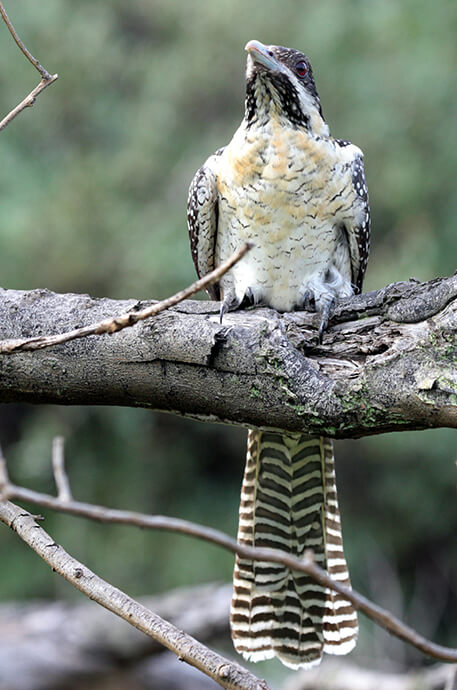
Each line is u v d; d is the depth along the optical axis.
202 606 8.70
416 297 4.64
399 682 7.77
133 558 14.42
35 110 17.08
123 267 14.80
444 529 15.50
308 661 5.83
